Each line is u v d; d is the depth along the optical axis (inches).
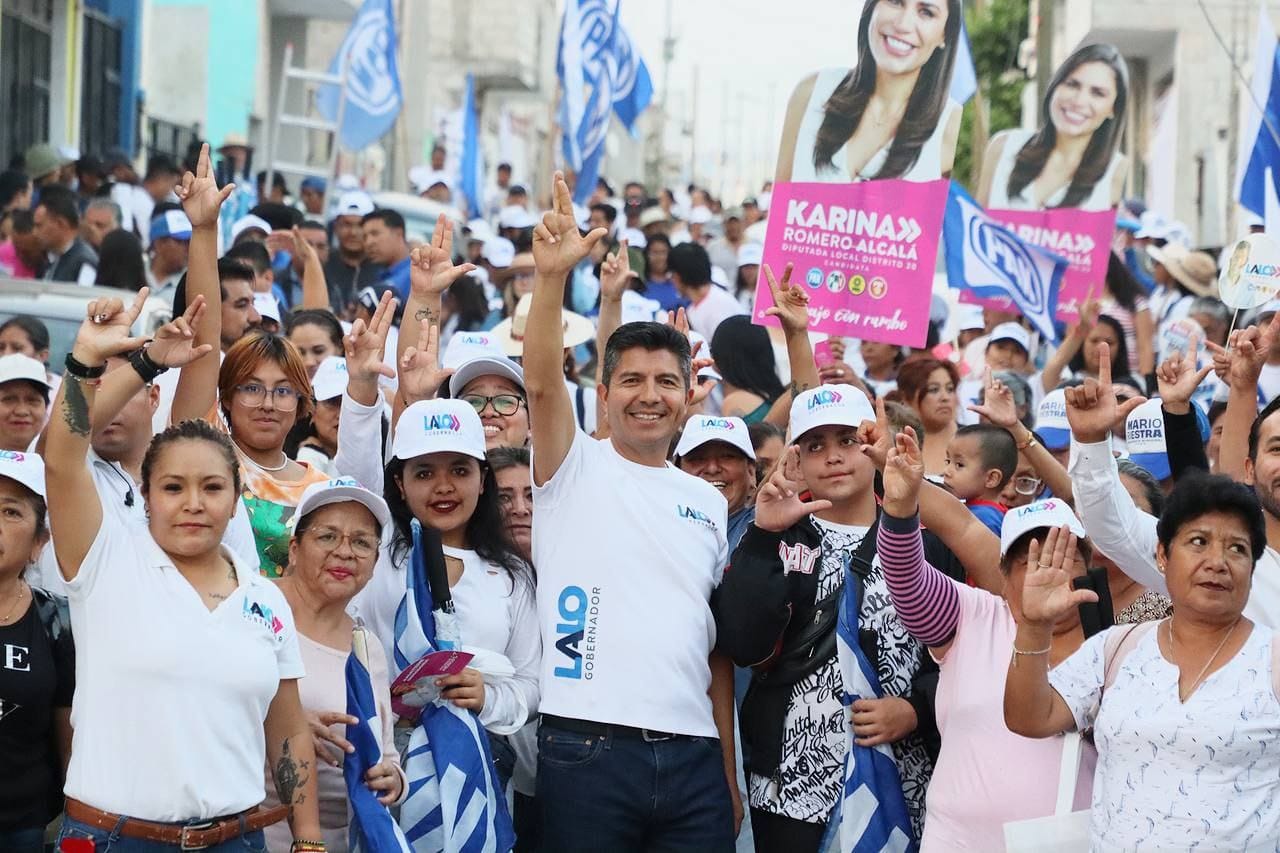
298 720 209.8
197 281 241.8
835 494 241.6
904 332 341.4
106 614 198.2
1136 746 195.0
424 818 223.1
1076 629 228.7
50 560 227.6
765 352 366.3
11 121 872.9
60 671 212.5
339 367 300.8
